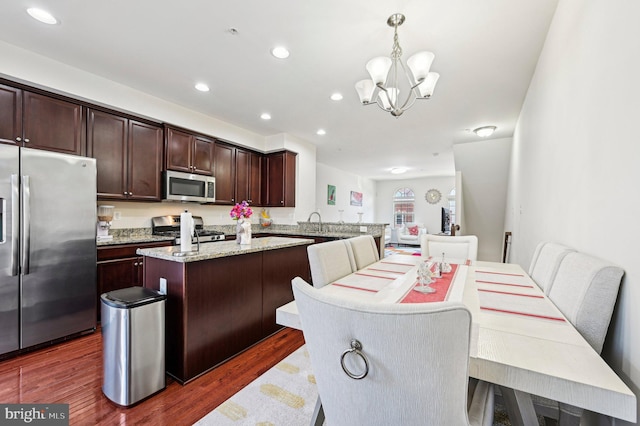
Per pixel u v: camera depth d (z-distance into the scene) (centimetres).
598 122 121
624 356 94
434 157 657
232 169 441
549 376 69
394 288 140
